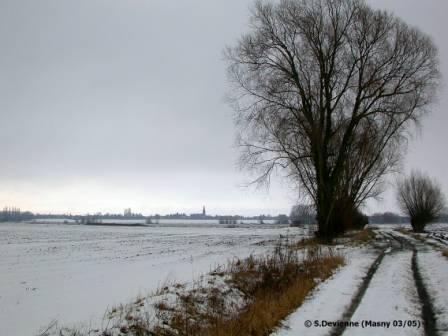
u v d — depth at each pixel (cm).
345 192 3869
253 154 3641
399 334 900
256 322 977
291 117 3569
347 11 3547
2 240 5006
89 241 4900
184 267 2281
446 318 1010
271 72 3603
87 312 1256
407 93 3594
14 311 1282
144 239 5366
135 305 1137
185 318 1052
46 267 2367
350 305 1162
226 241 4756
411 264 2030
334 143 3822
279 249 2184
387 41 3538
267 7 3612
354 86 3631
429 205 7556
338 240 3800
